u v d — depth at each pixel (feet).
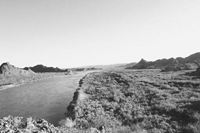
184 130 28.43
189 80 96.43
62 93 118.01
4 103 92.07
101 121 37.17
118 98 63.26
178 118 36.17
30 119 23.24
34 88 157.17
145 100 56.70
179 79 110.63
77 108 53.16
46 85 179.32
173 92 66.64
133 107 49.42
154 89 76.02
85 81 151.23
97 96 72.33
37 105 82.53
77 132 25.82
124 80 128.16
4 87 167.84
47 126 22.21
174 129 29.35
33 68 621.72
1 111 74.23
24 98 105.29
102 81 139.54
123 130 29.86
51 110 70.54
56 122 51.85
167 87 78.69
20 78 274.36
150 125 32.76
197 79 96.17
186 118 35.24
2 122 20.52
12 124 21.09
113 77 165.89
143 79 124.67
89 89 95.61
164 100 52.65
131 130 30.81
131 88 85.56
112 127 33.50
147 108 46.50
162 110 42.73
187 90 66.59
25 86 178.50
